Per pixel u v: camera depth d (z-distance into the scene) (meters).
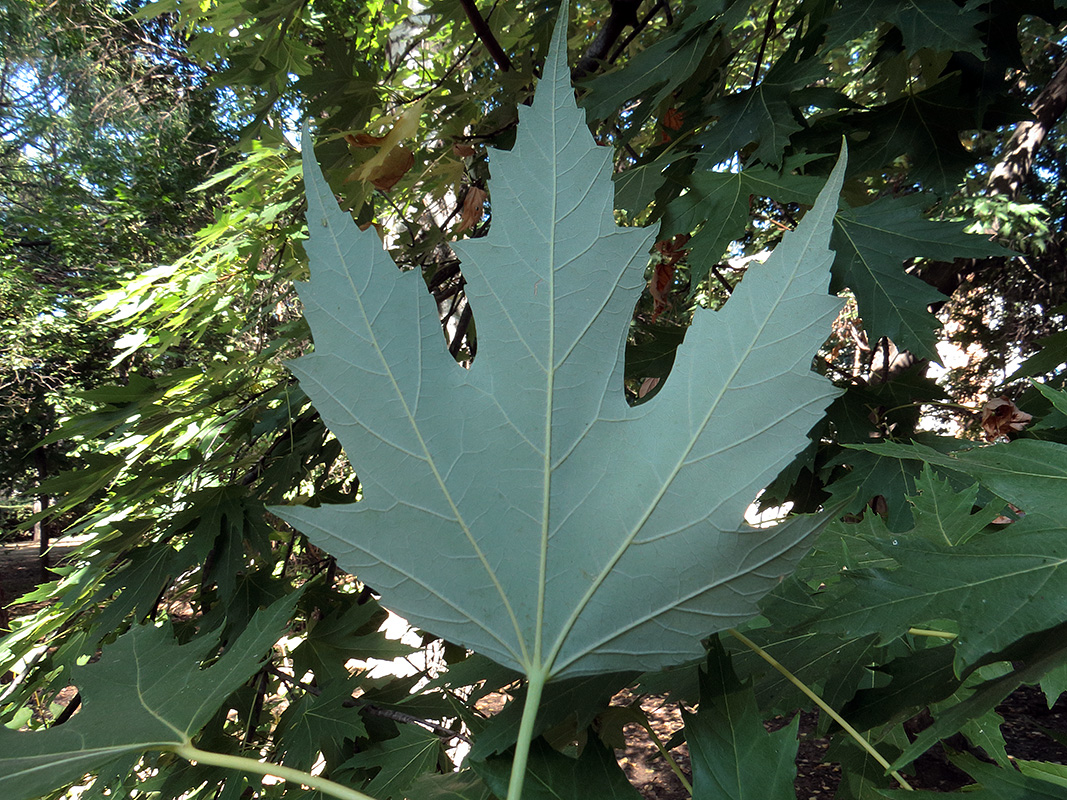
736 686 0.17
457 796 0.20
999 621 0.14
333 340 0.15
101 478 0.56
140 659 0.20
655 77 0.45
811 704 0.27
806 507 0.49
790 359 0.14
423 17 1.04
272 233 0.76
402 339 0.15
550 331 0.15
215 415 0.66
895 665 0.24
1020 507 0.15
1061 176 2.28
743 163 0.51
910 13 0.36
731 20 0.40
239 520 0.49
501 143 0.68
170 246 2.34
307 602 0.54
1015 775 0.15
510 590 0.15
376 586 0.15
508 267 0.15
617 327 0.15
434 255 0.90
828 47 0.38
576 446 0.15
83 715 0.18
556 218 0.15
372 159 0.63
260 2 0.69
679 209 0.41
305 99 0.69
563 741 0.32
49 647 0.60
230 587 0.47
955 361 2.11
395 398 0.15
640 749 1.67
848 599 0.16
